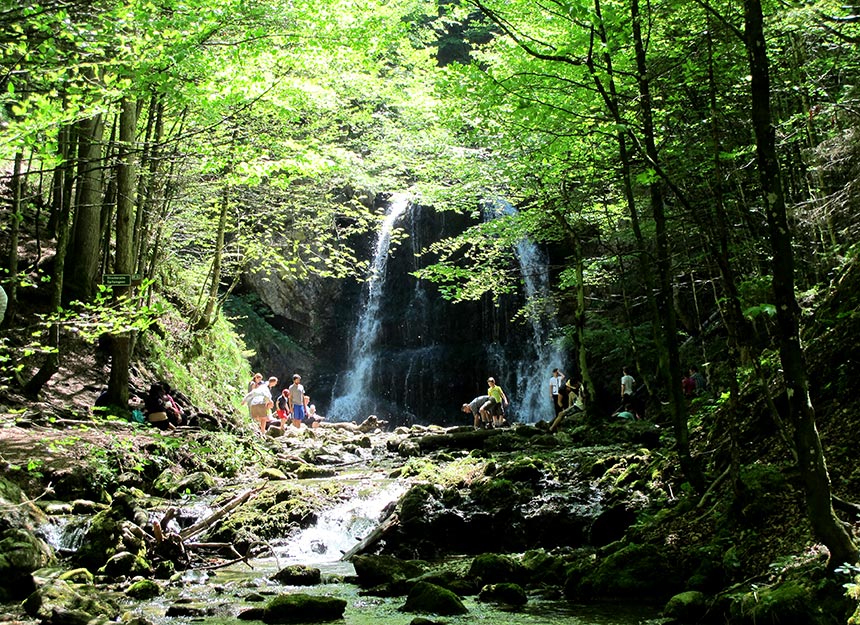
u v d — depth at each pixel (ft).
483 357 91.86
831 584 14.06
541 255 88.99
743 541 19.01
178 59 24.72
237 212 65.16
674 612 17.33
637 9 21.07
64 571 22.16
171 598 21.99
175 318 61.98
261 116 43.65
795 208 28.76
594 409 51.44
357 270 99.14
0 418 24.71
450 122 34.99
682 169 24.72
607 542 27.55
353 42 34.24
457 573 23.81
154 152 28.30
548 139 31.32
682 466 23.18
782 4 22.34
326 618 19.38
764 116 13.83
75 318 22.41
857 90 26.45
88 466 32.04
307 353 96.73
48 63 21.52
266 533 31.63
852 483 18.04
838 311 23.11
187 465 39.60
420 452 51.03
